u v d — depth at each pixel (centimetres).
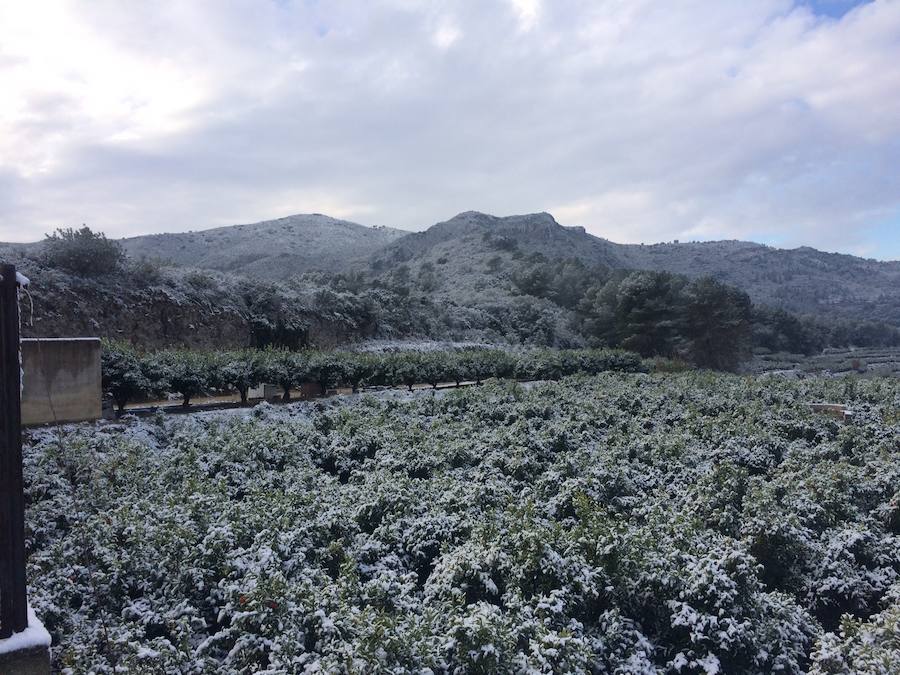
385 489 1073
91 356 1538
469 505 1066
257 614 673
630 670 695
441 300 6003
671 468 1414
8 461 380
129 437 1412
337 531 949
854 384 2662
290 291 4078
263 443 1398
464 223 16675
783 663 721
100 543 850
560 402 2200
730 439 1609
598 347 5403
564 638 633
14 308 383
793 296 15525
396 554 929
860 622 766
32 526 940
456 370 2883
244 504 1027
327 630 648
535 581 787
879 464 1359
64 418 1493
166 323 2950
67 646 658
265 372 2089
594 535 859
